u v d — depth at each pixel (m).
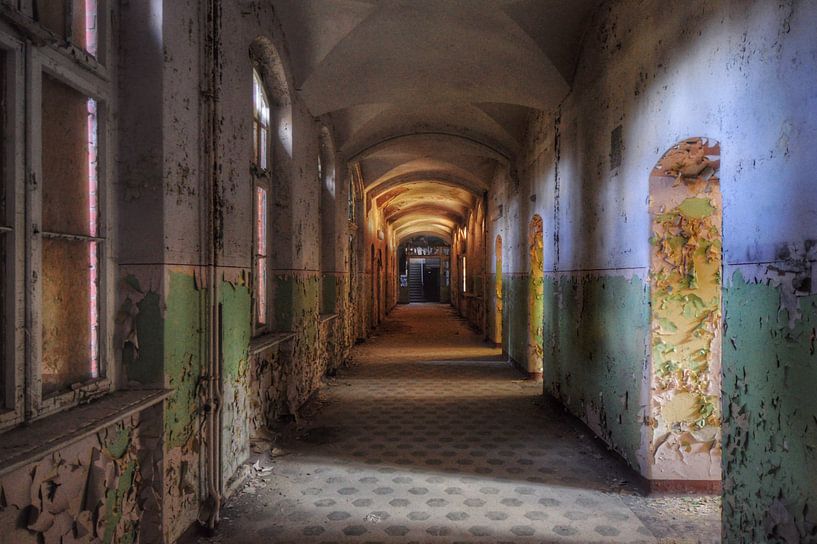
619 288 4.54
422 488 4.12
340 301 9.38
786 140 2.37
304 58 5.75
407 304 31.05
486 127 9.06
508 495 4.00
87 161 2.69
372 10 5.35
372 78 6.36
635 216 4.20
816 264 2.16
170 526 2.97
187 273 3.18
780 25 2.41
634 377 4.22
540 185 7.58
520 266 9.19
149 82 2.87
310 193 6.61
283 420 5.63
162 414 2.86
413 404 6.85
